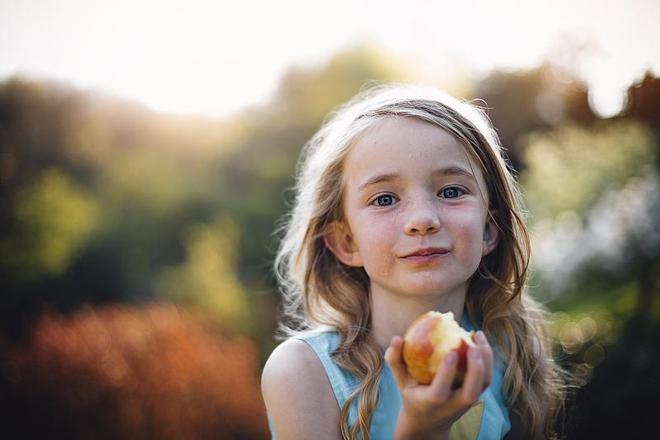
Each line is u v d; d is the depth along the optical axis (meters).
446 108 1.52
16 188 7.87
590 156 5.95
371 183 1.40
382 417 1.44
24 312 7.38
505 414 1.62
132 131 9.03
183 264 8.25
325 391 1.46
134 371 4.76
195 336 5.46
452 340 1.07
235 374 5.34
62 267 7.77
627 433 3.40
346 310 1.61
